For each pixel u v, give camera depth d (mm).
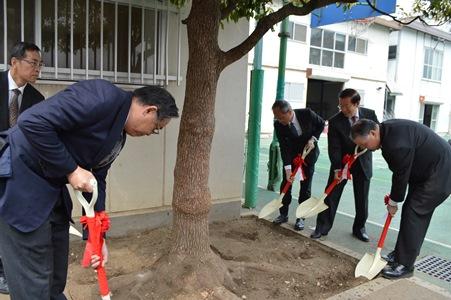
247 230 4672
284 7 3180
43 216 2062
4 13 3441
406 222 3566
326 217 4535
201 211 3145
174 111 2174
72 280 3264
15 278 2119
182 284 3031
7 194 1997
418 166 3488
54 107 1907
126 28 4043
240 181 5012
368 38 19484
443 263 4059
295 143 4684
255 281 3348
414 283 3443
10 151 2045
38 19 3570
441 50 23953
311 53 17453
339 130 4312
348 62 18922
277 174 6641
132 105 2121
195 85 3041
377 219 5695
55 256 2355
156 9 4098
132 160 4227
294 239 4484
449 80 25219
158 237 4203
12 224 2014
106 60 3988
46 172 2014
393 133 3439
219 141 4734
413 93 22953
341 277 3602
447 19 3889
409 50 22094
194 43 2998
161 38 4164
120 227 4230
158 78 4191
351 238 4645
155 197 4434
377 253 3594
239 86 4766
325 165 10406
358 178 4457
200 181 3148
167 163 4453
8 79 2879
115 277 3234
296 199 6398
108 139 2082
